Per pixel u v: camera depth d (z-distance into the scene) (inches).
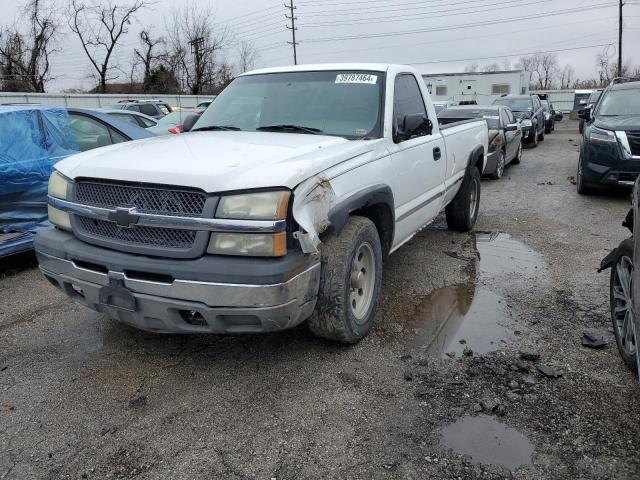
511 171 510.6
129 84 1909.4
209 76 1926.7
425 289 197.3
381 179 155.4
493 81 1370.6
